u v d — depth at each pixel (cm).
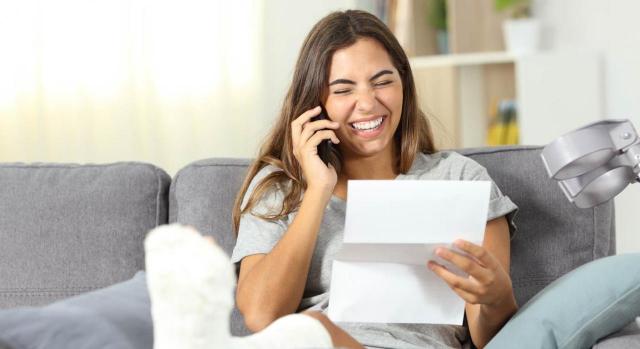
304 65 182
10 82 387
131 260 188
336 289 160
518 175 188
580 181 142
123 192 190
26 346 126
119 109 395
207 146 405
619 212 379
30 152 392
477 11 411
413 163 187
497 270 154
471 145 420
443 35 417
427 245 154
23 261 186
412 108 186
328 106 179
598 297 150
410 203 150
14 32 385
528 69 385
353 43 177
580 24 396
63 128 393
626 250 379
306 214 170
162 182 195
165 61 398
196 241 108
